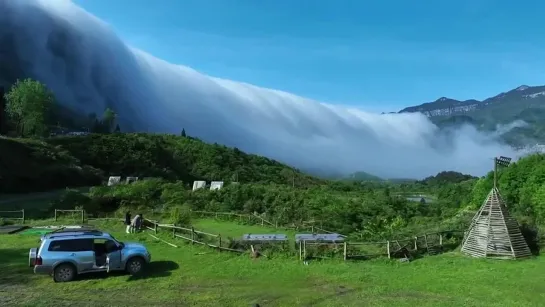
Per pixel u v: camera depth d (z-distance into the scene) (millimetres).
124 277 20375
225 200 44000
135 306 16766
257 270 21625
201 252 25312
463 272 21172
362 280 19984
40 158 76062
